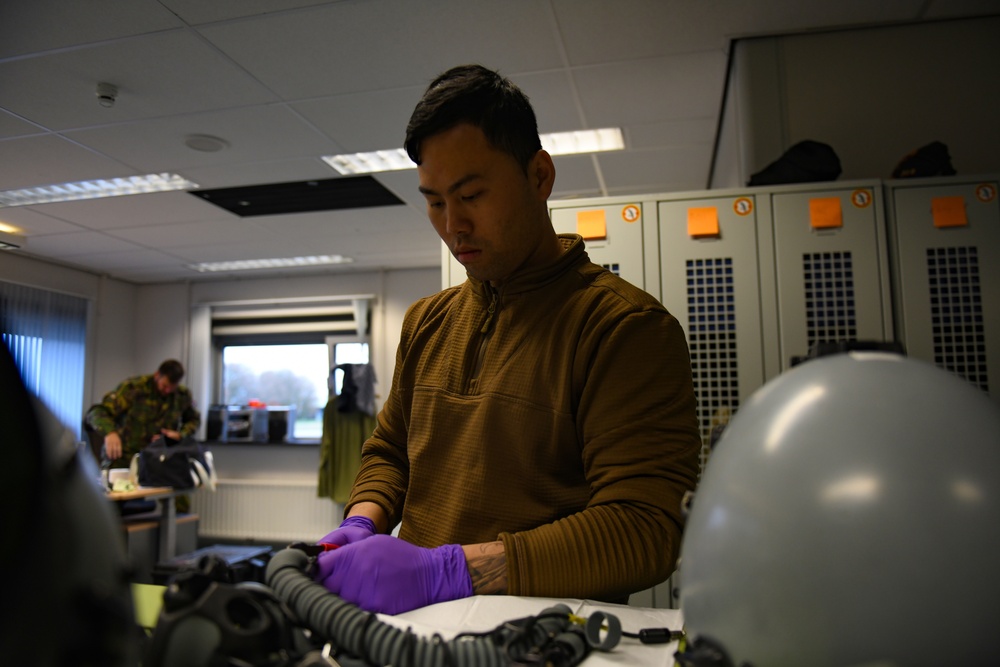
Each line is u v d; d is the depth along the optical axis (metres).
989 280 1.92
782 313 1.98
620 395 0.77
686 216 2.05
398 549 0.65
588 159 3.90
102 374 6.65
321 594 0.52
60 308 6.23
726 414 1.98
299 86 2.99
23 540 0.29
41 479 0.30
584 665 0.53
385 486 0.97
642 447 0.74
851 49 2.68
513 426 0.84
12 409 0.31
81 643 0.31
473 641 0.50
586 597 0.68
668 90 3.09
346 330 6.71
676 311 2.03
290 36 2.60
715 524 0.41
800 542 0.36
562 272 0.90
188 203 4.54
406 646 0.47
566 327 0.85
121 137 3.49
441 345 0.97
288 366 6.87
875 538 0.35
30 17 2.45
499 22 2.54
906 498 0.35
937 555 0.34
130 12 2.43
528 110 0.85
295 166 3.92
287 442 6.51
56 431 0.34
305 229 5.20
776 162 2.15
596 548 0.67
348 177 4.11
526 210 0.86
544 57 2.80
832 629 0.35
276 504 6.46
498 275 0.90
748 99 2.70
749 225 2.02
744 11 2.53
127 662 0.34
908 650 0.34
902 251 1.97
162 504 4.57
